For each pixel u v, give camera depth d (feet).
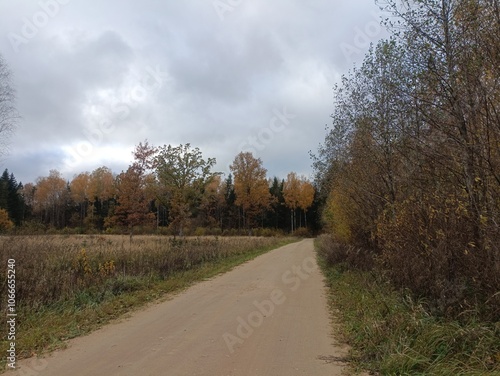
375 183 42.22
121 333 23.76
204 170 116.16
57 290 32.45
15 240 46.88
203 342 21.52
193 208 123.13
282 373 16.94
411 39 26.27
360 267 46.29
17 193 221.66
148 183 110.73
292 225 241.35
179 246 68.54
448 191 24.40
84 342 22.04
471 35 22.00
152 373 16.84
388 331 20.17
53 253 43.21
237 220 223.71
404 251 29.14
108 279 38.42
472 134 21.59
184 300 34.40
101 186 193.67
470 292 21.91
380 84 35.53
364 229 51.93
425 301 24.04
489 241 20.26
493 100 19.84
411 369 16.16
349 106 43.14
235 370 17.24
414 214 27.94
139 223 99.71
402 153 30.32
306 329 24.54
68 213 222.89
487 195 20.90
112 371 17.16
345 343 21.67
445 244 24.08
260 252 97.60
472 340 17.12
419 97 25.54
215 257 70.28
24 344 21.44
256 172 165.89
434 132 25.12
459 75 22.35
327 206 81.71
